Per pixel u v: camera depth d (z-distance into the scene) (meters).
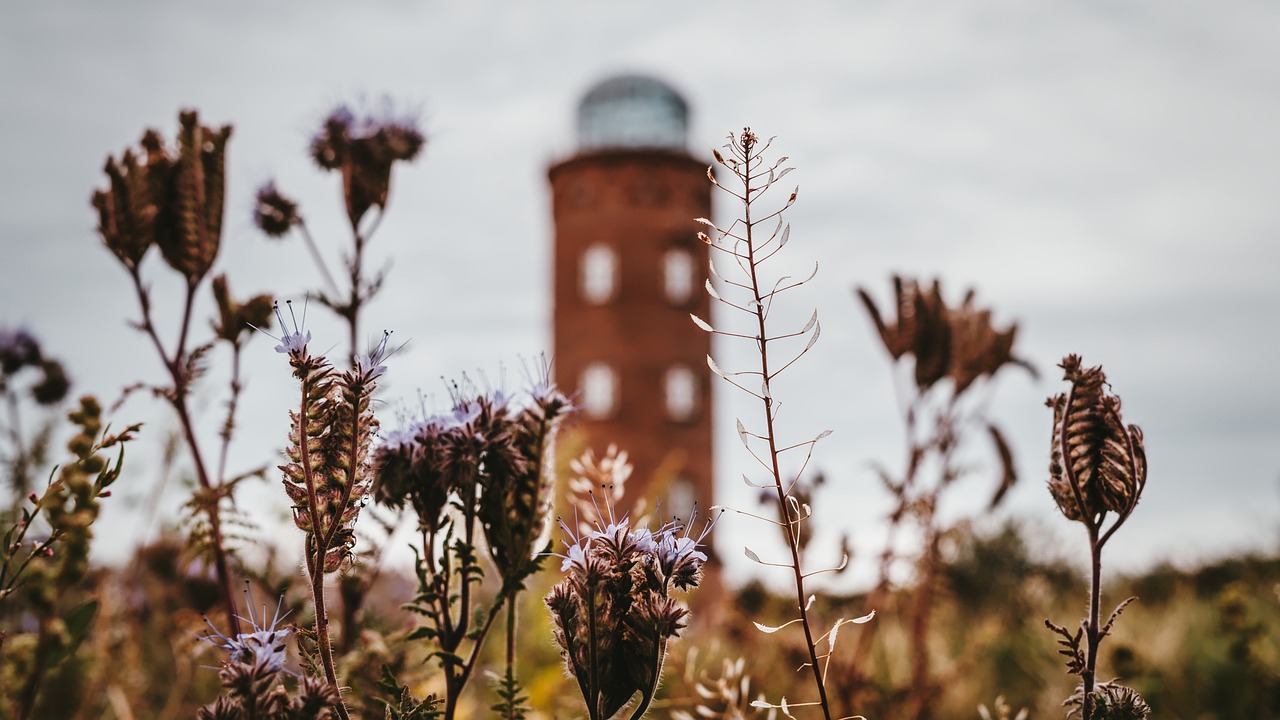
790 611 5.94
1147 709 2.06
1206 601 8.48
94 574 4.49
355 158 3.82
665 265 45.28
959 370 4.88
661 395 44.28
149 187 3.43
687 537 2.12
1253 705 5.42
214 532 3.35
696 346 45.50
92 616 2.56
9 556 2.22
